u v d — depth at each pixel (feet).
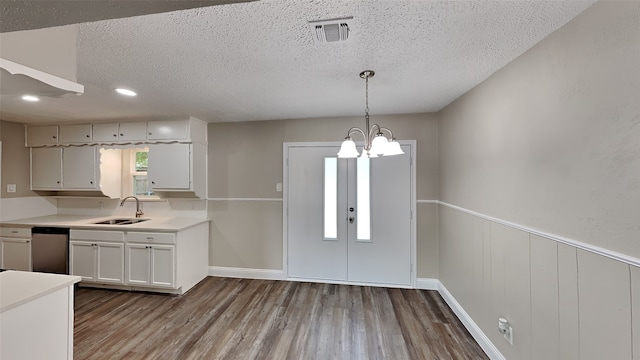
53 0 1.73
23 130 12.18
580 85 4.20
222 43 5.16
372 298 10.16
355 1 3.91
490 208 6.79
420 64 6.17
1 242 11.12
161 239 10.32
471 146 7.82
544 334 4.95
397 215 11.21
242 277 12.23
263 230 12.14
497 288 6.46
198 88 7.70
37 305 4.25
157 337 7.60
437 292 10.72
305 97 8.63
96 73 6.58
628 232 3.51
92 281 10.65
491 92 6.75
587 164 4.08
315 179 11.76
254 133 12.15
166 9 1.98
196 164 11.68
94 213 13.11
